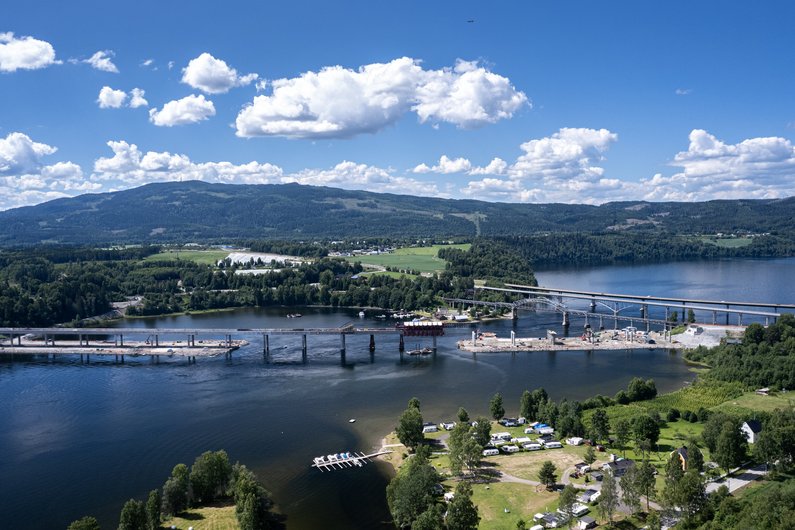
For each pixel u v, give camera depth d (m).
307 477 187.38
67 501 176.00
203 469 169.00
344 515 163.88
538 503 162.50
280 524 159.38
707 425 189.00
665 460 187.00
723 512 141.50
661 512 149.88
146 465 199.62
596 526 149.50
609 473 159.00
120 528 146.12
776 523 128.50
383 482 183.00
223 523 156.00
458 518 140.25
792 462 170.88
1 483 187.88
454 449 182.25
